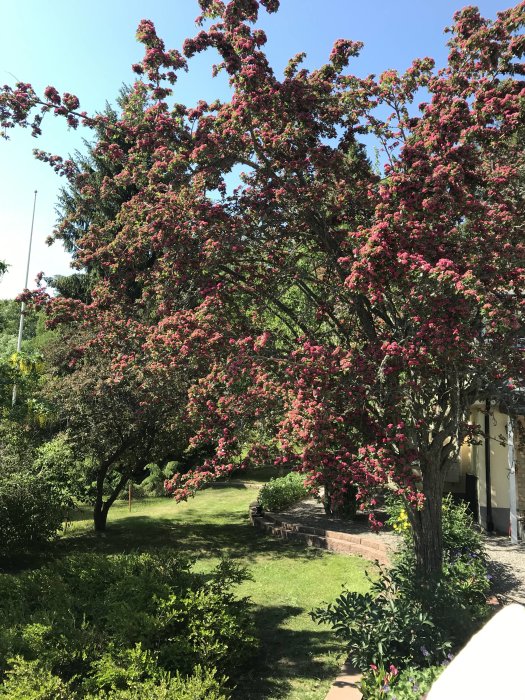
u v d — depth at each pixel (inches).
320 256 308.0
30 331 1513.3
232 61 249.1
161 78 263.7
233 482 840.3
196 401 257.4
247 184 313.7
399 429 226.8
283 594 344.5
